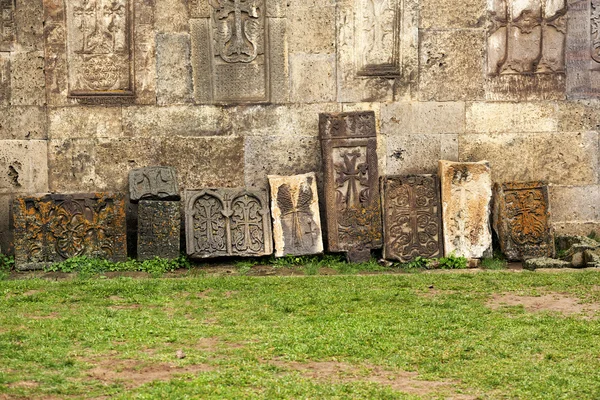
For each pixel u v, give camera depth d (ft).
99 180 44.09
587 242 43.34
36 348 26.68
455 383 24.18
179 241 42.04
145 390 23.03
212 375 24.31
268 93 44.68
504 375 24.66
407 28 45.11
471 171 43.52
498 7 45.62
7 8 43.50
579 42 46.01
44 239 41.45
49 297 33.99
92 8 44.01
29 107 43.70
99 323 29.78
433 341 27.96
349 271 41.27
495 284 36.45
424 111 45.37
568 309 32.07
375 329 29.14
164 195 42.91
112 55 44.14
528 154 45.91
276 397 22.66
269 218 43.09
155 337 28.32
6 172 43.55
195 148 44.45
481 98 45.65
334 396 22.81
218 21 44.39
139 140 44.19
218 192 42.83
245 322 30.35
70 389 23.02
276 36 44.62
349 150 43.21
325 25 44.80
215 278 37.93
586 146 46.01
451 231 43.19
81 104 43.96
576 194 46.06
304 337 28.17
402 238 42.88
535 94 45.88
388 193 43.04
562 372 24.93
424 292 35.24
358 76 45.03
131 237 43.98
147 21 44.19
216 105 44.50
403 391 23.41
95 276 39.70
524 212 43.62
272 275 40.63
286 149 44.78
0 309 31.91
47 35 43.73
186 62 44.37
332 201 42.96
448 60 45.42
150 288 35.70
